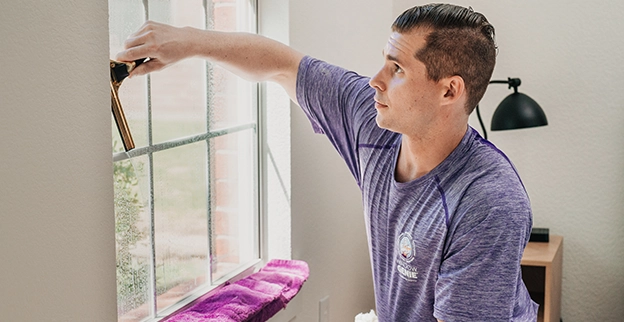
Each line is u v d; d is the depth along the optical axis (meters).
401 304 1.69
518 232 1.46
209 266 1.95
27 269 1.16
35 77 1.15
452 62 1.46
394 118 1.54
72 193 1.25
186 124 1.82
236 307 1.73
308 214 2.25
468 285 1.49
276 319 2.02
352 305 2.68
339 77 1.82
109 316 1.37
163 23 1.70
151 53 1.48
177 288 1.82
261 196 2.16
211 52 1.65
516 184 1.52
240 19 2.02
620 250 2.84
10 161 1.11
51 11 1.17
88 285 1.30
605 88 2.78
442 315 1.53
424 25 1.46
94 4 1.27
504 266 1.47
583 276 2.89
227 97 1.98
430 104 1.50
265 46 1.76
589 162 2.83
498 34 2.86
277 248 2.17
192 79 1.83
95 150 1.30
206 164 1.91
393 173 1.65
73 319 1.27
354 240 2.65
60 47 1.19
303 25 2.14
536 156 2.88
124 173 1.60
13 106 1.11
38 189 1.17
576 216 2.87
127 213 1.62
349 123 1.80
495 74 2.89
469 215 1.49
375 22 2.71
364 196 1.77
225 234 2.02
